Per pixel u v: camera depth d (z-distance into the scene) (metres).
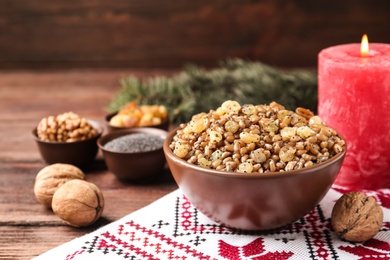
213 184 0.57
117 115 0.80
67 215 0.63
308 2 1.18
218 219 0.60
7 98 1.02
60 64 1.23
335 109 0.68
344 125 0.68
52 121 0.75
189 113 0.85
